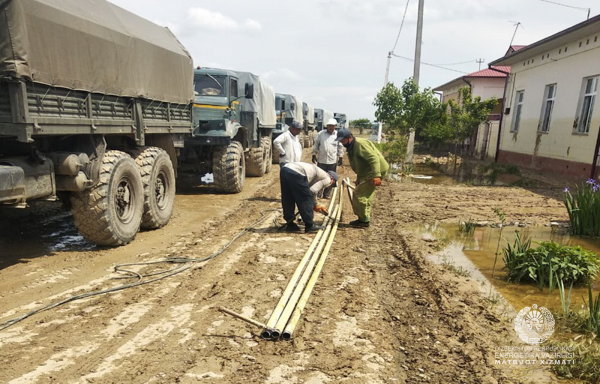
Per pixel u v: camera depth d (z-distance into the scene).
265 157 13.62
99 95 5.00
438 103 18.23
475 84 25.95
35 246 5.38
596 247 5.98
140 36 5.92
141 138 5.95
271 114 14.05
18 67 3.74
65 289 4.05
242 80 11.41
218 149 9.72
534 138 16.44
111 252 5.25
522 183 12.43
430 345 3.19
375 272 4.81
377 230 6.80
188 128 7.83
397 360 2.98
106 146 5.55
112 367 2.77
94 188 4.99
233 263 4.94
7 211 6.75
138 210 5.83
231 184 9.68
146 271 4.60
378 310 3.80
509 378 2.74
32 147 4.33
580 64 13.45
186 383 2.62
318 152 8.85
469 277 4.65
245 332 3.31
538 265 4.39
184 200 8.98
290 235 6.28
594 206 6.59
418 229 6.88
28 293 3.94
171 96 6.98
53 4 4.21
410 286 4.41
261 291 4.13
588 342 3.15
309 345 3.14
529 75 17.25
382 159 6.66
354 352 3.06
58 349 2.97
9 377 2.62
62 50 4.30
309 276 4.55
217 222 7.07
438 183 12.73
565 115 14.20
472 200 9.64
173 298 3.91
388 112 18.09
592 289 4.34
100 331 3.25
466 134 18.45
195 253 5.30
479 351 3.08
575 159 13.42
